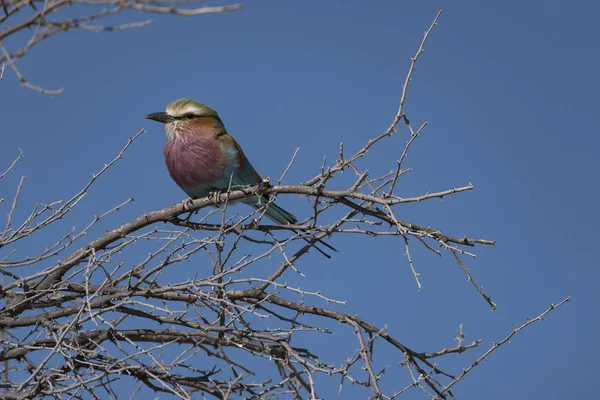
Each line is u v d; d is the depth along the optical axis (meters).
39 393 10.23
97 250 12.70
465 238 11.17
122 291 11.78
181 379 11.90
